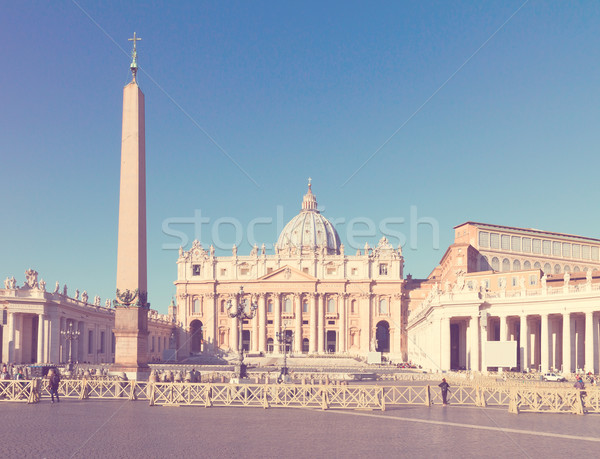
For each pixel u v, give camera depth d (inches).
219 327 6476.4
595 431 994.1
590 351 2630.4
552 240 6028.5
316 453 761.6
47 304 3289.9
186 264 6589.6
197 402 1408.7
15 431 910.4
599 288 2647.6
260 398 1433.3
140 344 1679.4
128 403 1364.4
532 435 936.9
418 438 890.7
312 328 6368.1
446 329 3110.2
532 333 3398.1
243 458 725.9
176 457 727.7
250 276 6530.5
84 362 3814.0
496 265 5698.8
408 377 2807.6
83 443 813.9
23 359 3378.4
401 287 6363.2
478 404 1423.5
